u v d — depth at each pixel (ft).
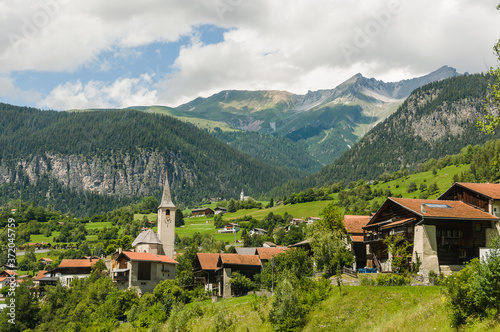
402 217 288.10
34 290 499.51
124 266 447.83
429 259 263.70
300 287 250.16
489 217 274.16
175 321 293.23
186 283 391.24
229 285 349.41
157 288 381.81
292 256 296.71
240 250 469.98
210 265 390.83
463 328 164.96
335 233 302.86
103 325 363.15
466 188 295.48
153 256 465.47
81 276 551.18
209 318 281.13
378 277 235.81
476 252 272.51
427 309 188.34
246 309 267.39
